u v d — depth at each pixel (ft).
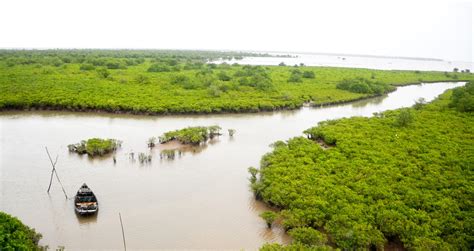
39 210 110.93
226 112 252.01
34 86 271.49
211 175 143.43
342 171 134.00
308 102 301.84
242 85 330.75
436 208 106.11
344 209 104.12
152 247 94.07
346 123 205.46
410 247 89.81
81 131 196.85
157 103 242.37
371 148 159.33
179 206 116.67
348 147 160.97
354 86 341.62
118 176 139.03
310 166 137.49
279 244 92.27
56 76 323.37
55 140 179.63
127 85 300.61
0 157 153.79
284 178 124.67
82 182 132.26
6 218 88.84
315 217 100.94
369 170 132.36
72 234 98.99
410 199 110.11
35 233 93.04
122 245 94.63
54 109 238.48
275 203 112.88
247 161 161.07
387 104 314.96
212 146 181.06
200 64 504.43
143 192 125.90
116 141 173.17
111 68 424.87
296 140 170.40
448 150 157.07
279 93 305.94
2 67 367.86
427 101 312.91
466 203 108.27
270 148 180.86
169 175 142.10
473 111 233.76
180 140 183.11
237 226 105.81
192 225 105.50
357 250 87.51
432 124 204.23
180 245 95.40
